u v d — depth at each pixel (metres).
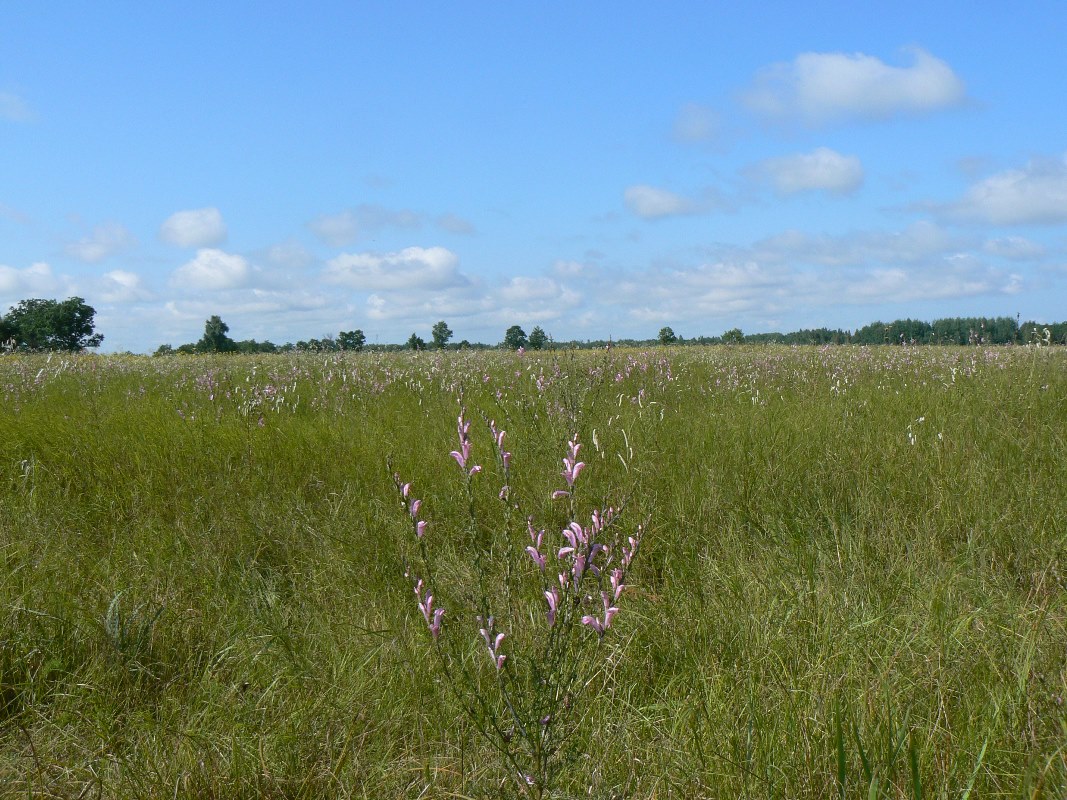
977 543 4.37
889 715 2.40
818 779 2.38
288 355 17.81
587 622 2.50
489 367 13.23
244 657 3.43
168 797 2.51
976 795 2.28
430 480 5.65
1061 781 2.22
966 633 3.23
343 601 4.03
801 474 5.48
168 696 3.13
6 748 2.83
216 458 6.21
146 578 4.14
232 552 4.62
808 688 2.88
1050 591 3.79
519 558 4.10
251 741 2.82
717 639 3.35
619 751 2.71
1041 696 2.60
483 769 2.63
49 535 4.66
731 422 6.91
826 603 3.56
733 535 4.60
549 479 5.33
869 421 6.85
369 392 9.74
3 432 6.54
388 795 2.57
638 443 6.13
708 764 2.50
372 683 3.21
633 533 4.48
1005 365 10.62
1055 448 5.77
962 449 5.75
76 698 3.09
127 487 5.60
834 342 20.30
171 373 13.27
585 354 11.94
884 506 4.90
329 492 5.63
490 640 2.49
